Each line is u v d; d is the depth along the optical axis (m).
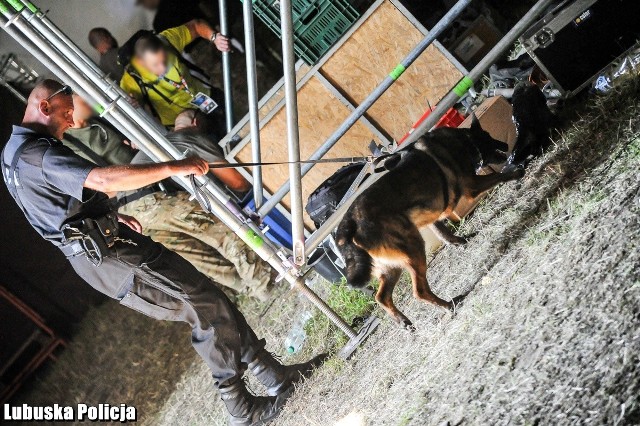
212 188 4.70
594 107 4.57
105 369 8.69
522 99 4.88
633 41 4.79
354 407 4.05
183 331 8.29
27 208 4.25
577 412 2.55
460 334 3.68
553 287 3.28
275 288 7.09
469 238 4.66
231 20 8.22
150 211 6.96
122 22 8.29
